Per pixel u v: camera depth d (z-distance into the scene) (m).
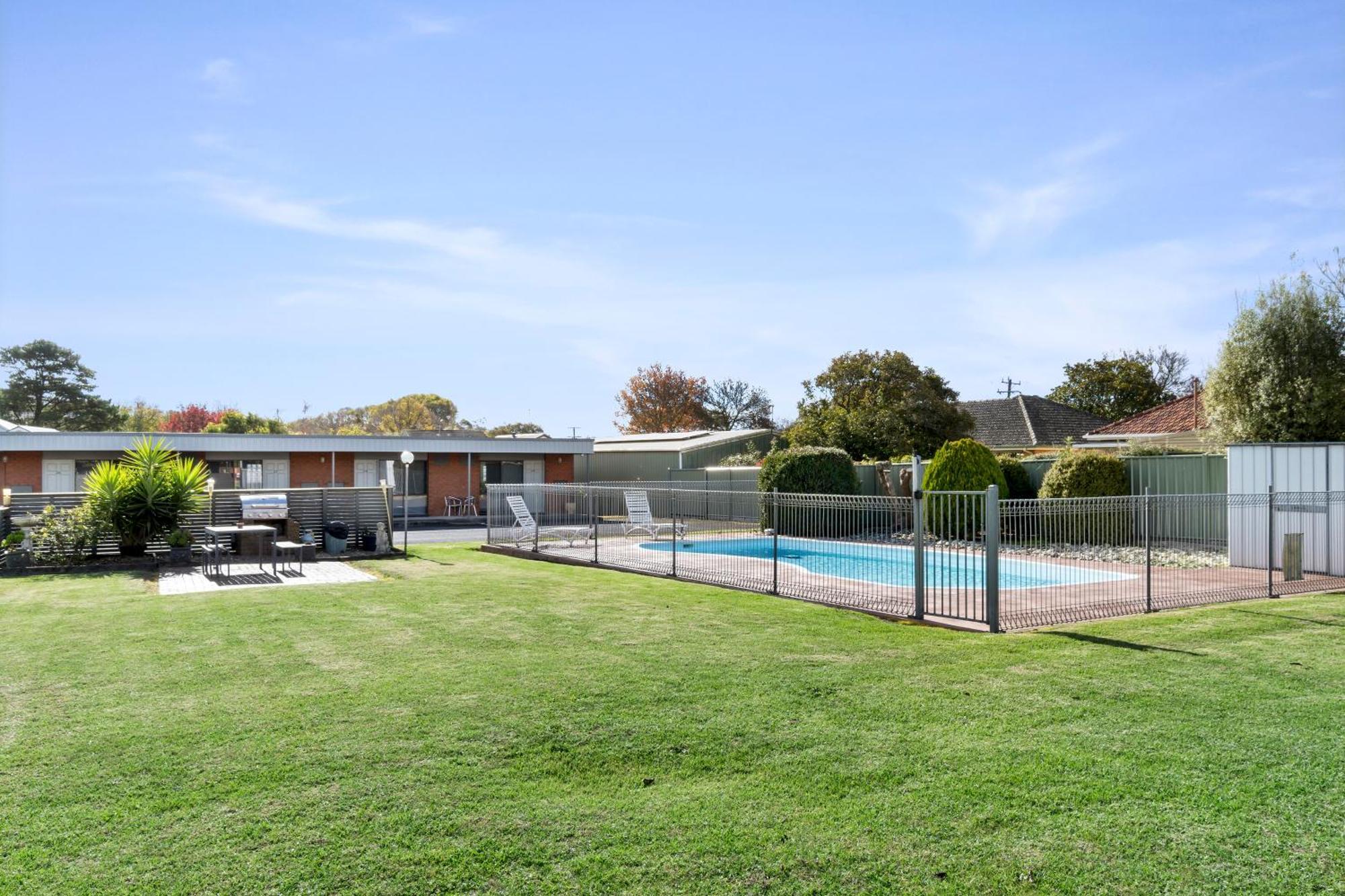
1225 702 5.63
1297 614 9.23
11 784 4.14
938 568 9.52
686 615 9.12
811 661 6.80
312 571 13.77
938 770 4.38
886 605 9.49
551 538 17.31
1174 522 13.81
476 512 30.95
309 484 28.03
